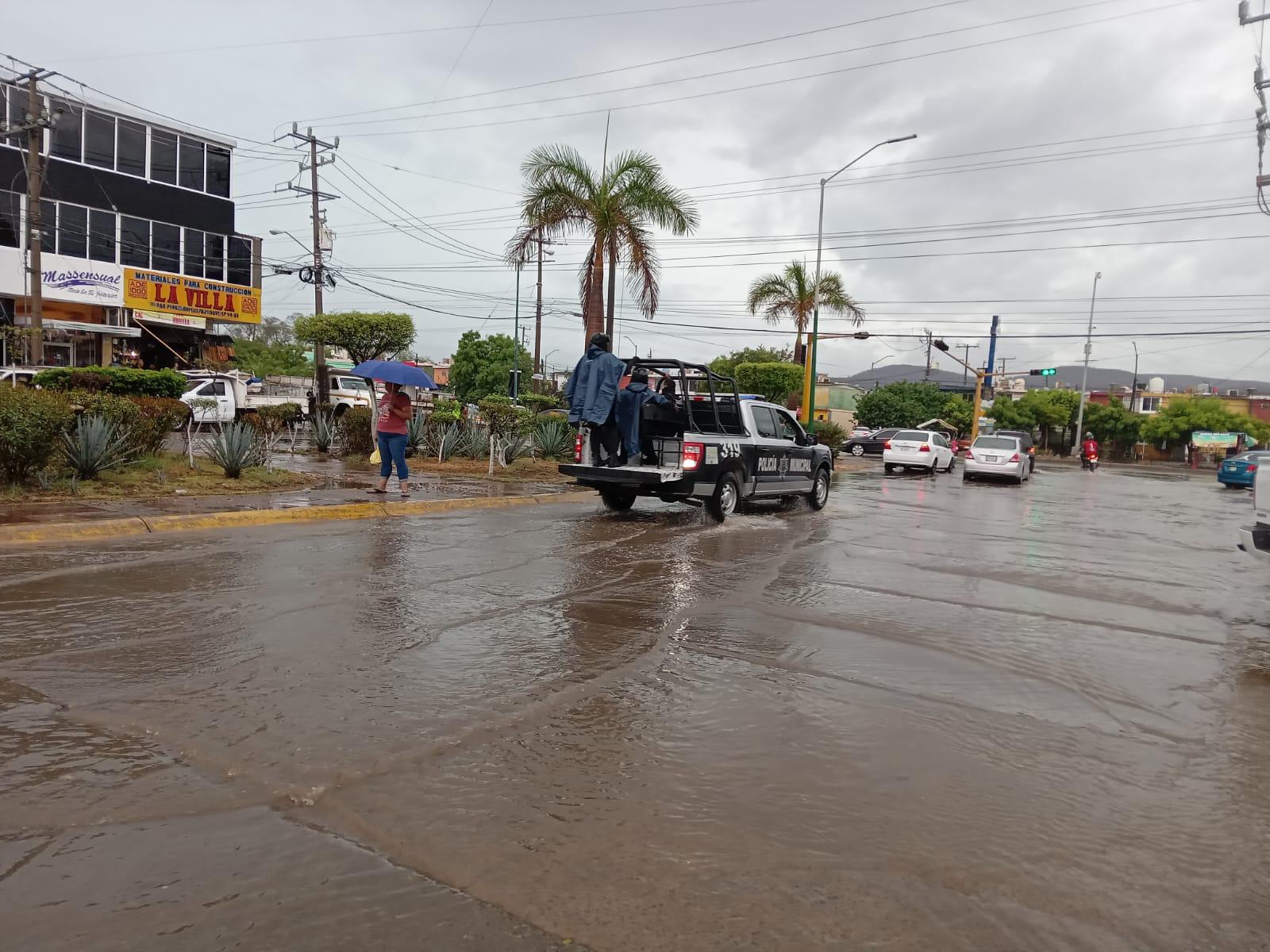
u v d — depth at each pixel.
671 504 14.45
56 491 10.57
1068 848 3.11
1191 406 64.56
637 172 20.86
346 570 7.54
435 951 2.39
